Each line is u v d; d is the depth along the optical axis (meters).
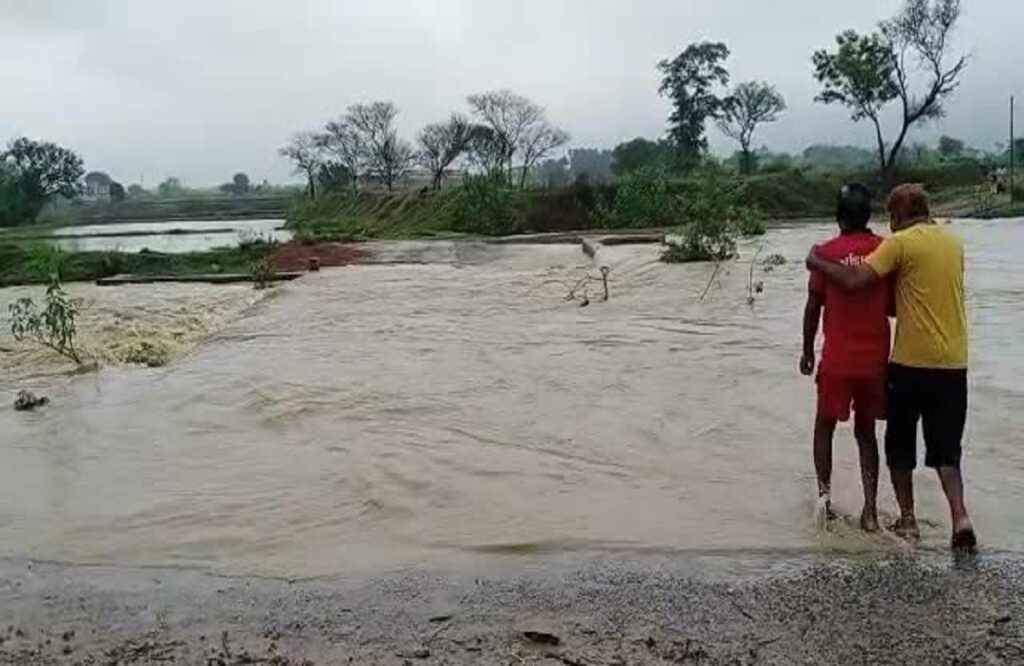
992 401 9.33
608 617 5.24
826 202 60.59
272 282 25.45
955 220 44.50
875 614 5.11
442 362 12.55
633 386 10.73
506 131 79.94
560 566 5.96
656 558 6.02
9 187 95.12
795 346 12.72
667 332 14.27
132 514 7.19
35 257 29.62
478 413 9.72
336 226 60.94
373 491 7.41
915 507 6.64
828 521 6.46
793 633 4.95
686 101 78.62
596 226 52.50
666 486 7.34
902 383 6.03
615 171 80.81
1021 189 55.41
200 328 16.94
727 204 28.44
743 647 4.83
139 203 130.50
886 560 5.82
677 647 4.86
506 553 6.20
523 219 53.97
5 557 6.46
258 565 6.18
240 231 66.50
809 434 8.59
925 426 6.05
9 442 9.36
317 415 9.88
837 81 65.88
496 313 17.22
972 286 17.86
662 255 26.00
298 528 6.77
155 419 10.06
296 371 12.23
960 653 4.66
